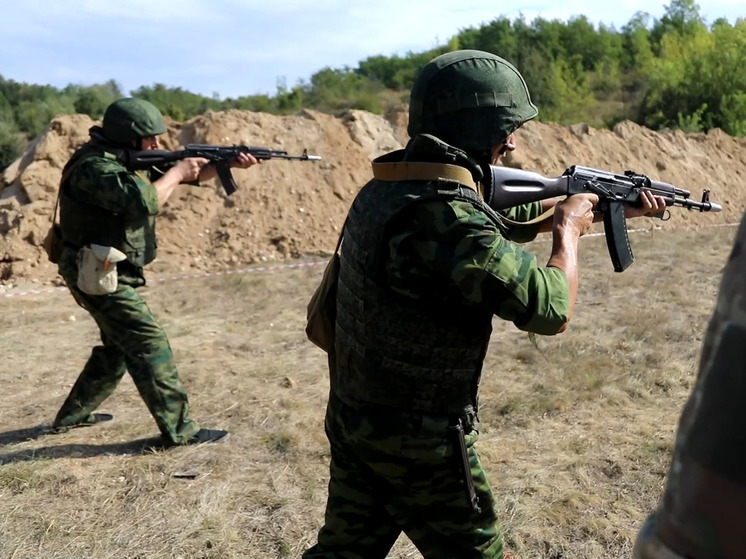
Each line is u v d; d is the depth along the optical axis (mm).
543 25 36062
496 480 3840
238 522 3535
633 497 3672
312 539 3406
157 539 3387
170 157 4312
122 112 4086
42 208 10734
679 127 23312
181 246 11078
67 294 9234
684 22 39031
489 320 2092
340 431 2230
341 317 2172
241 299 8297
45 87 25484
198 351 6281
